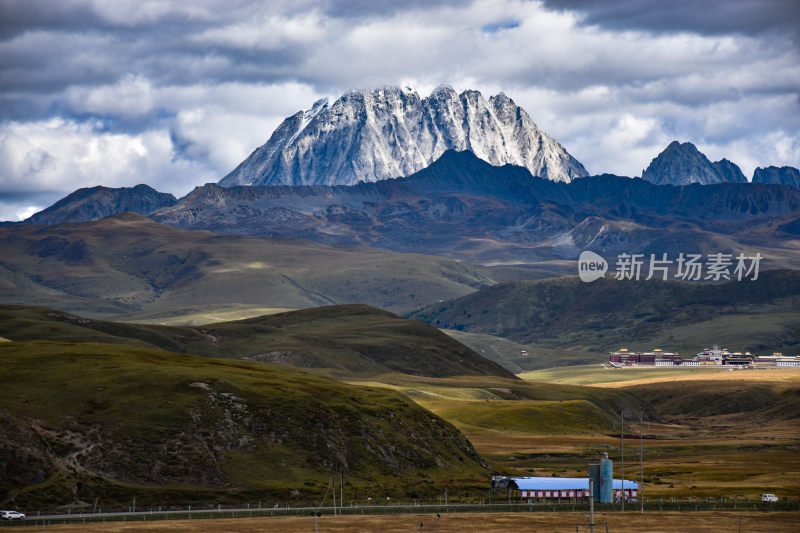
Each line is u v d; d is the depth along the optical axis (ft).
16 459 574.15
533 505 597.11
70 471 587.27
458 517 540.93
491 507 585.22
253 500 595.06
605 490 609.42
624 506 593.01
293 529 490.08
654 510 576.20
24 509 538.06
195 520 512.63
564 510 574.97
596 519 538.88
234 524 500.74
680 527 513.04
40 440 606.96
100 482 584.40
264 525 500.33
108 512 539.29
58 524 490.08
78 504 554.46
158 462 619.26
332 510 565.94
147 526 487.20
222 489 607.37
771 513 567.18
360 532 485.15
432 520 528.63
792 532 501.56
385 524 511.81
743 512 569.64
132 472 606.96
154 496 579.48
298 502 601.21
